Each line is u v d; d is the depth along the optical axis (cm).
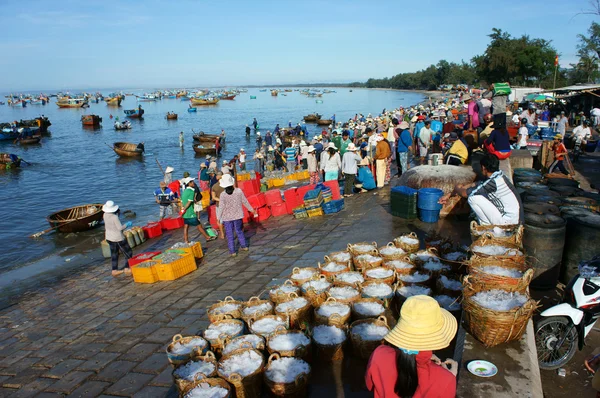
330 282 620
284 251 973
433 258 621
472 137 1293
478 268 438
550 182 943
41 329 783
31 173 3175
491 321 356
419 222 971
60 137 5362
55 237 1712
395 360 248
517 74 6200
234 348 471
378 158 1396
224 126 6400
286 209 1347
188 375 430
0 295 1070
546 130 2092
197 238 1298
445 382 237
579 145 1805
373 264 632
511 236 493
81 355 650
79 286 1023
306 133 4719
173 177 2994
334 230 1055
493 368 338
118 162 3612
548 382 476
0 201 2395
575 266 643
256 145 4412
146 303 819
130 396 522
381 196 1305
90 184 2800
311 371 448
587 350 529
